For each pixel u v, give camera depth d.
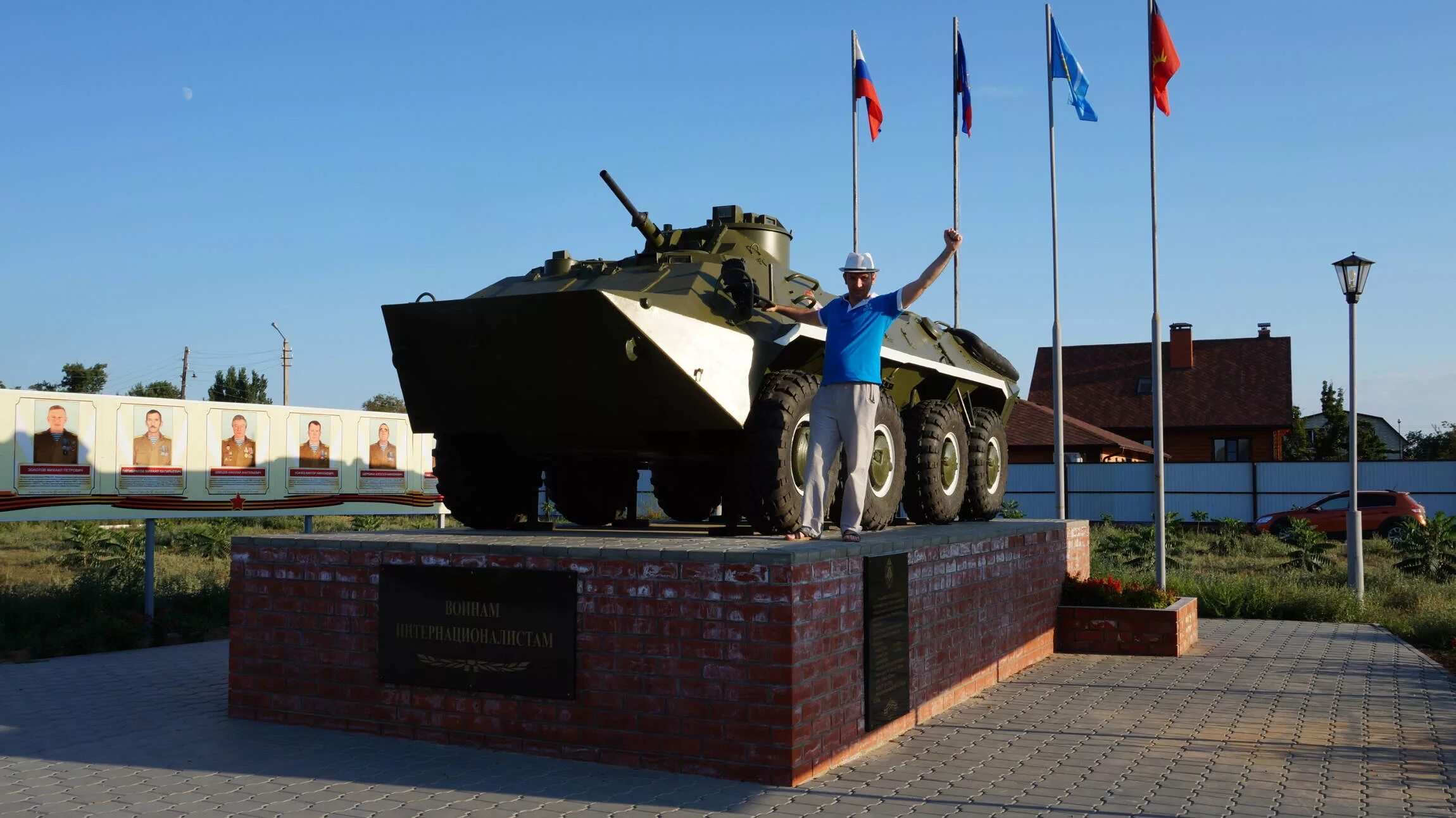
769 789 5.43
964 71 15.52
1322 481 28.84
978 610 8.23
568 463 9.53
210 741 6.43
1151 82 13.76
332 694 6.73
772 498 7.09
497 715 6.19
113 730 6.73
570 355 6.87
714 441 7.88
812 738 5.67
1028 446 32.91
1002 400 11.46
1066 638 10.38
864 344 6.62
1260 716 7.38
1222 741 6.64
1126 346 42.16
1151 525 24.64
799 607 5.54
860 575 6.26
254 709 6.99
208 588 12.36
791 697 5.47
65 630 10.27
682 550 5.74
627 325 6.57
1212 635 11.56
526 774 5.69
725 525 7.86
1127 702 7.88
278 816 4.98
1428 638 11.23
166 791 5.38
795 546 6.03
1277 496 29.12
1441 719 7.30
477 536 7.27
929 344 10.12
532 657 6.09
